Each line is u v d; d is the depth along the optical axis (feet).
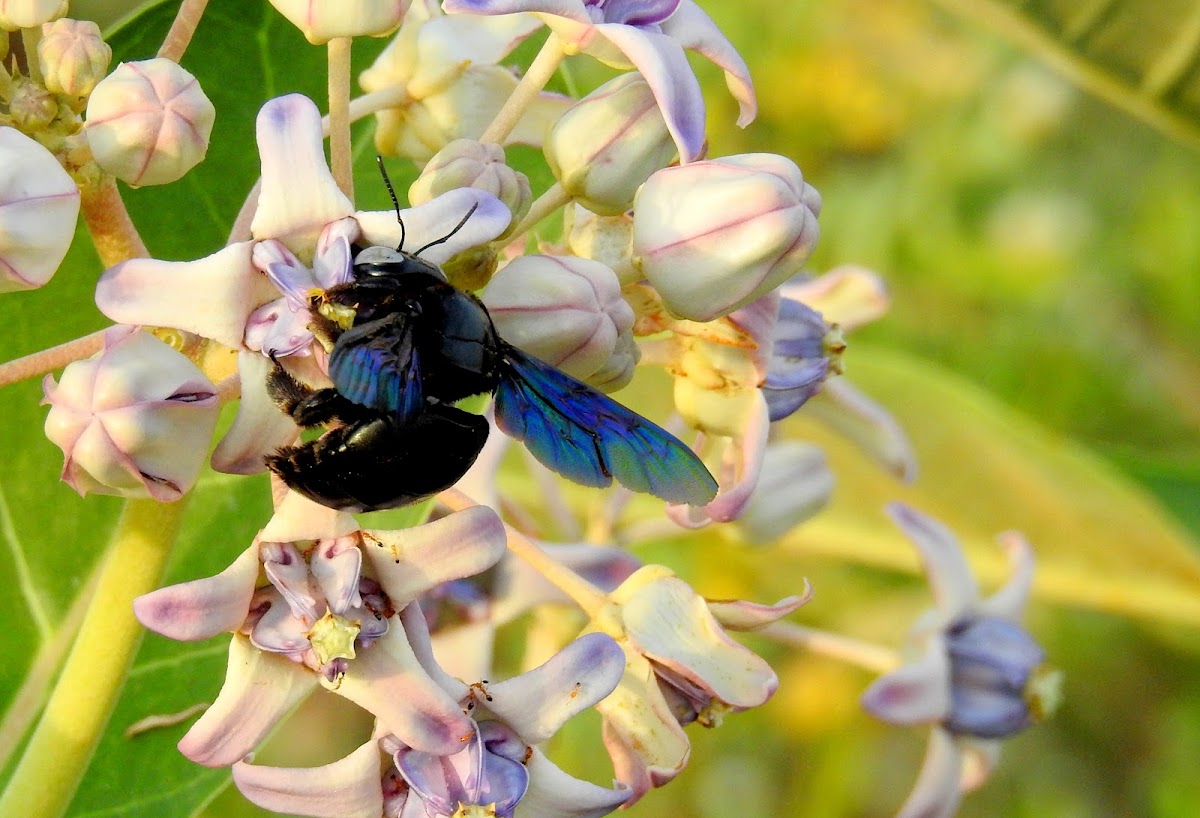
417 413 1.43
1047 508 1.95
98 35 1.52
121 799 1.66
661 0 1.55
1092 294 2.60
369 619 1.50
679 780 2.37
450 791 1.51
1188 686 2.53
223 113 1.70
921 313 2.58
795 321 1.66
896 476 1.80
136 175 1.52
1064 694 2.54
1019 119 2.58
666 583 1.59
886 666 1.86
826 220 2.57
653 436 1.51
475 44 1.64
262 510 1.70
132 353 1.47
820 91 2.49
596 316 1.52
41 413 1.67
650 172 1.57
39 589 1.68
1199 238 2.61
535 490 1.88
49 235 1.48
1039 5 1.77
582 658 1.53
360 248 1.47
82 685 1.53
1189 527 1.96
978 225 2.58
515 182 1.55
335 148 1.53
